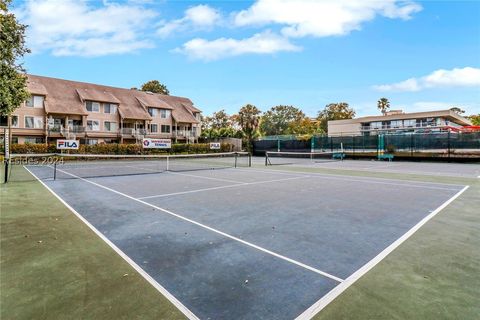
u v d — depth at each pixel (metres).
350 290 3.17
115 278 3.46
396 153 29.41
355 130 65.81
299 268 3.76
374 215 6.52
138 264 3.87
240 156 42.72
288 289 3.21
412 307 2.81
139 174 15.75
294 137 42.84
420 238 4.93
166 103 49.38
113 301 2.94
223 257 4.12
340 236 5.06
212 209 7.10
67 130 37.28
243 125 54.59
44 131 36.19
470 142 25.47
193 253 4.27
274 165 23.34
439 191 9.92
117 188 10.49
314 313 2.74
